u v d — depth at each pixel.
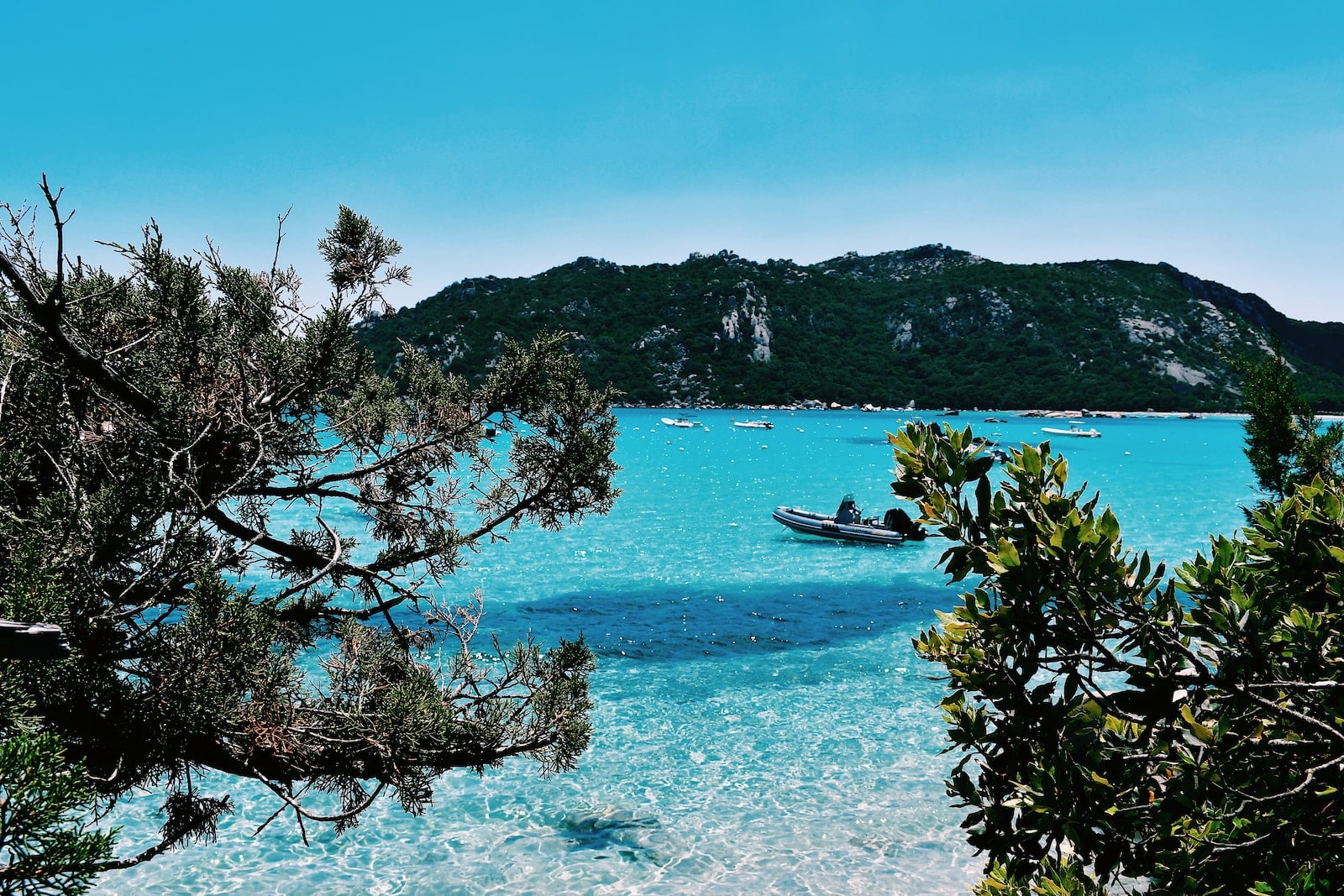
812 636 21.64
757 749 14.74
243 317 6.89
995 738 3.19
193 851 11.15
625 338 198.50
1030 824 3.08
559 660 7.09
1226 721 2.82
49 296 4.69
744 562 30.75
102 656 4.42
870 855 11.40
